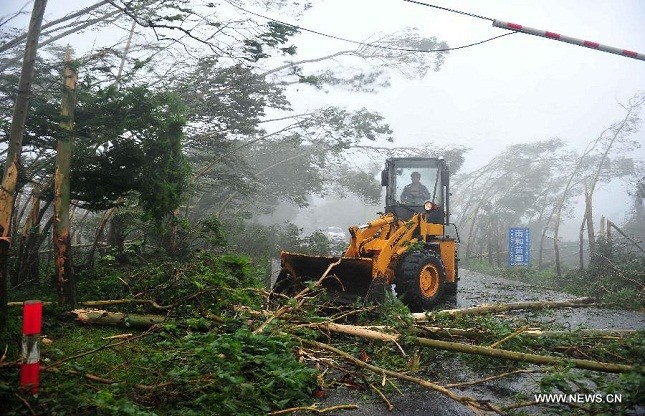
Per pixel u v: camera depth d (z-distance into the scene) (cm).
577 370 541
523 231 1942
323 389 488
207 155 1506
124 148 811
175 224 989
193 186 1216
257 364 466
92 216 1571
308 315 639
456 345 527
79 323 656
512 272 1847
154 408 410
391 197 1077
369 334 571
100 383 448
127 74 878
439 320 643
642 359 517
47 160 935
